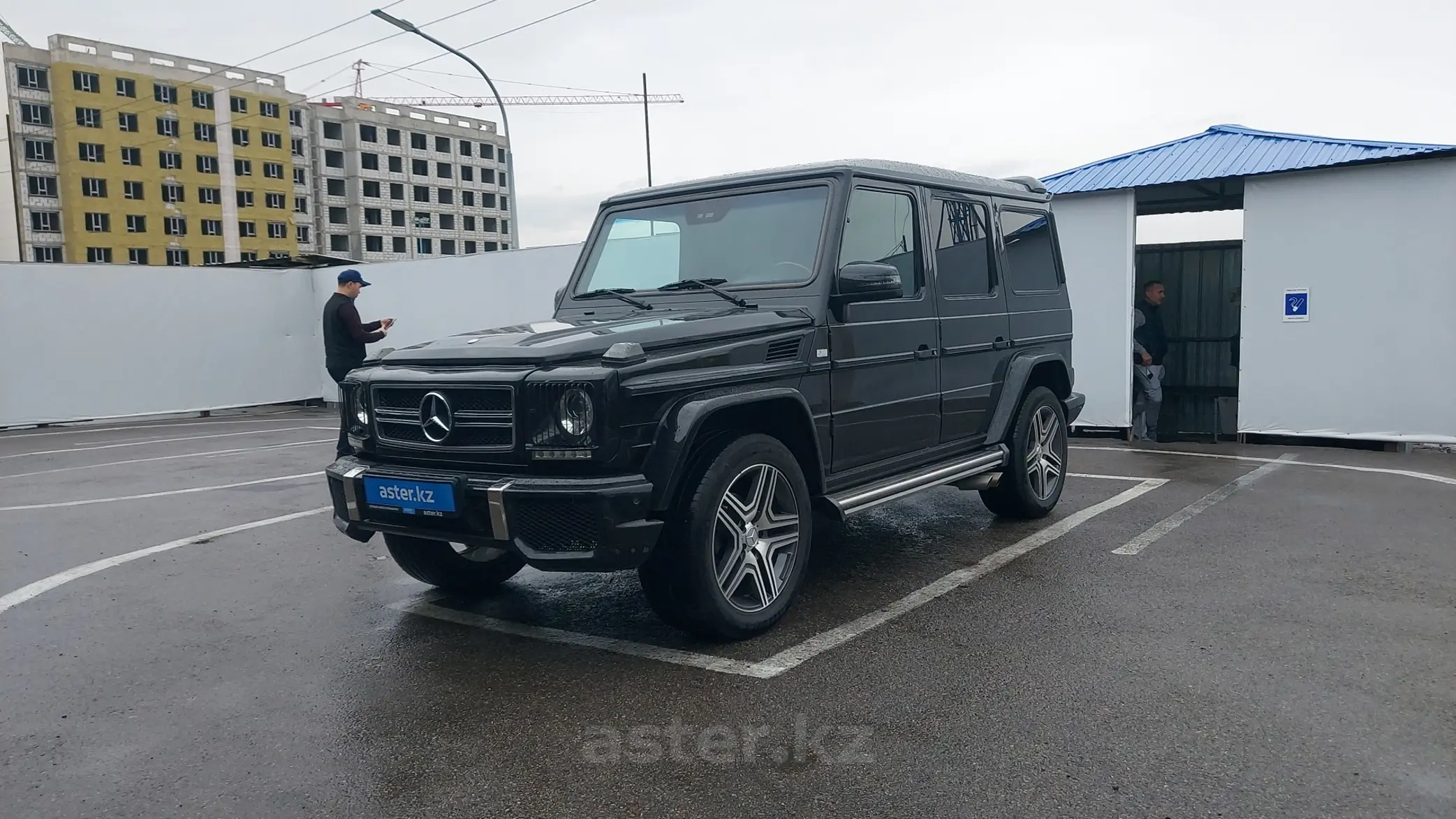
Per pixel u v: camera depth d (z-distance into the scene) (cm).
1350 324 927
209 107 9225
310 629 457
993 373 597
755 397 409
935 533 616
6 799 296
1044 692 356
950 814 272
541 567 367
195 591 527
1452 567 511
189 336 1642
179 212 9050
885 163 521
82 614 488
